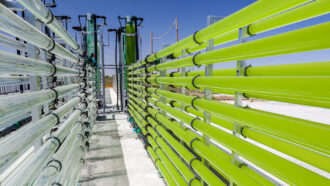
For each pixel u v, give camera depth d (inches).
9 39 79.4
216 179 52.1
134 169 124.3
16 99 38.2
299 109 389.1
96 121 268.8
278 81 32.4
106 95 764.6
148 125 144.0
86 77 162.4
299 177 30.3
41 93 53.5
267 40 35.6
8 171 110.8
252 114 38.8
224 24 47.5
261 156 37.5
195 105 65.7
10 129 125.6
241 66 51.0
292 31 31.5
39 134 46.4
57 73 69.9
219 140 50.8
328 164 28.8
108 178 113.5
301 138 29.1
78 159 93.4
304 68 34.7
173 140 89.9
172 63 87.5
